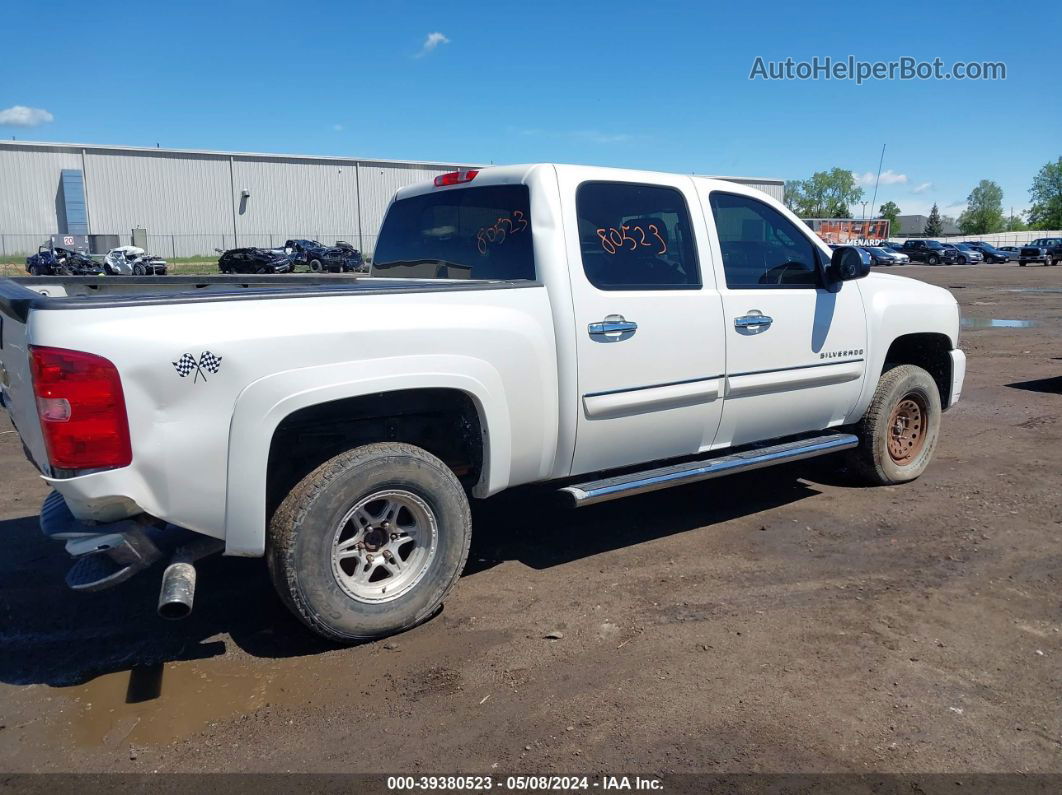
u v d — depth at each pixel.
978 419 8.46
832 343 5.32
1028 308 21.83
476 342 3.83
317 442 3.93
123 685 3.43
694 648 3.70
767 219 5.14
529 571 4.58
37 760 2.94
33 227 56.94
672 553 4.82
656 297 4.44
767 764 2.89
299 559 3.46
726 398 4.79
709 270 4.71
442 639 3.79
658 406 4.49
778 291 5.02
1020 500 5.77
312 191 63.59
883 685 3.40
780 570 4.57
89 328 3.05
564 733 3.07
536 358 4.04
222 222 61.19
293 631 3.88
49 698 3.34
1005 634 3.84
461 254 4.74
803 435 5.59
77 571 3.38
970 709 3.23
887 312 5.68
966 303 23.44
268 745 3.02
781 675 3.47
